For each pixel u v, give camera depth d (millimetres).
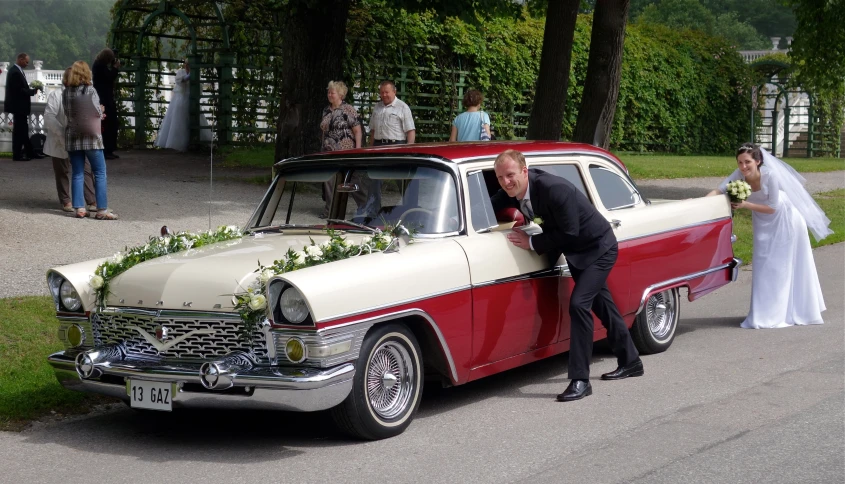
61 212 12852
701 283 7961
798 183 8742
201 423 5969
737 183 8297
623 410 6027
